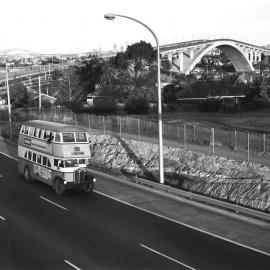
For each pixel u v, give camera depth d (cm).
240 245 1914
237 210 2394
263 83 8162
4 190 3019
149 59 8619
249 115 5997
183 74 13250
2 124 6862
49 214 2416
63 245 1889
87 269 1606
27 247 1861
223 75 13388
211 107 6962
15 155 4497
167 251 1822
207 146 3816
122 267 1628
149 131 4741
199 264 1670
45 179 3059
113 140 4475
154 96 7719
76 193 2939
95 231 2105
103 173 3606
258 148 3572
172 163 3600
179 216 2380
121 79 8269
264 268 1633
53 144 2912
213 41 16688
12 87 10694
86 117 5856
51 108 7900
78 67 11062
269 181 2789
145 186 3106
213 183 3116
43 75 19125
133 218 2341
